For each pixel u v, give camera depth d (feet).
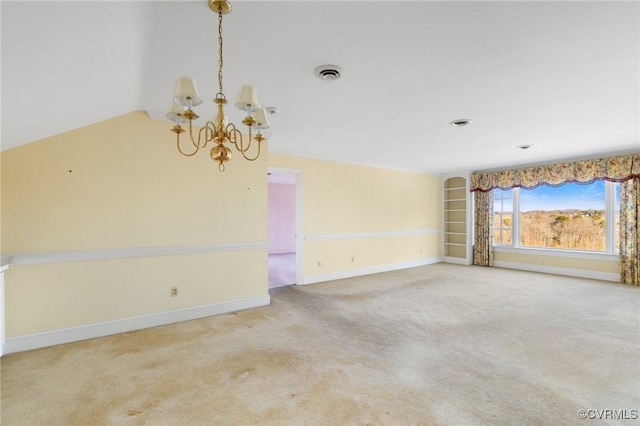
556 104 10.09
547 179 20.61
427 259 25.46
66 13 4.57
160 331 10.75
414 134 13.80
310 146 16.25
